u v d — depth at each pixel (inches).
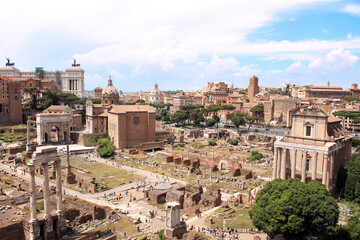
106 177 4653.1
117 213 3250.5
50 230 2468.0
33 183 2369.6
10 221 2566.4
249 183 4365.2
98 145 6505.9
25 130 7450.8
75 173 4795.8
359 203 3314.5
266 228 2331.4
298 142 3538.4
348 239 2219.5
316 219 2262.6
